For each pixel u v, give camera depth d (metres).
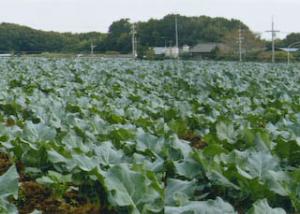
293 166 5.77
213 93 14.95
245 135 6.48
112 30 86.69
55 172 5.09
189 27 89.19
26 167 5.55
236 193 4.61
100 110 9.30
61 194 5.07
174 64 31.00
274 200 4.40
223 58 69.94
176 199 3.92
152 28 88.31
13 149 5.90
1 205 3.93
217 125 7.03
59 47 83.31
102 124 7.61
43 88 14.38
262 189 4.39
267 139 6.04
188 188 4.36
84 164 4.83
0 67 23.80
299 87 17.19
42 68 22.88
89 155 5.39
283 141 5.67
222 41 87.19
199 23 89.69
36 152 5.54
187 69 25.17
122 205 3.93
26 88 14.66
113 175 4.10
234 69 26.78
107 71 21.45
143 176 4.14
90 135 6.66
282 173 4.58
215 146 5.29
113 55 66.50
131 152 5.93
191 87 16.45
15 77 17.88
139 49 80.81
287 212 4.36
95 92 13.30
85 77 18.38
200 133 8.00
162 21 88.81
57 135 6.84
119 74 20.72
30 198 5.18
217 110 10.22
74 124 7.31
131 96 11.98
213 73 22.03
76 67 24.08
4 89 13.27
